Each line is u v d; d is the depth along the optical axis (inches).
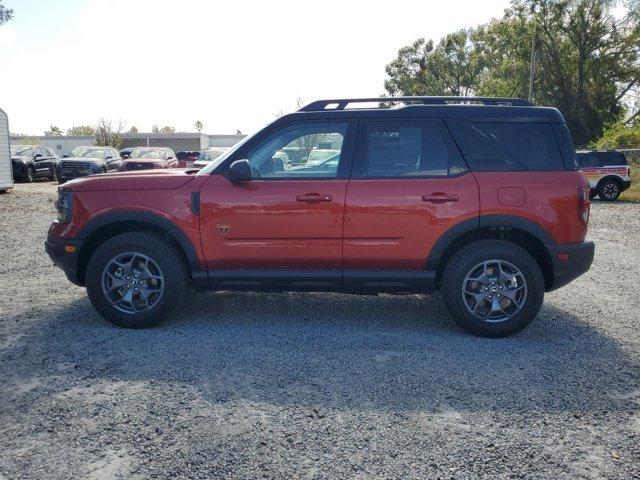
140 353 175.2
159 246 194.7
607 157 802.8
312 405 140.7
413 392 148.6
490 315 192.4
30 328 199.2
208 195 193.9
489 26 1834.4
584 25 1640.0
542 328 204.7
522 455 119.0
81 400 142.3
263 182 194.7
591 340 191.6
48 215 543.2
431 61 2427.4
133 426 129.4
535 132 194.4
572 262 190.4
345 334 195.3
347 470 112.7
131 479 109.2
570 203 188.9
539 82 1738.4
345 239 192.5
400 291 197.9
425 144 194.7
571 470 113.8
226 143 2854.3
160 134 2524.6
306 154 199.6
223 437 124.9
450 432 128.0
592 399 145.6
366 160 195.3
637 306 236.4
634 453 120.3
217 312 220.7
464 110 195.9
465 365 167.5
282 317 214.7
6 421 131.5
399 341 188.2
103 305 197.8
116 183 198.5
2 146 778.2
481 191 188.7
